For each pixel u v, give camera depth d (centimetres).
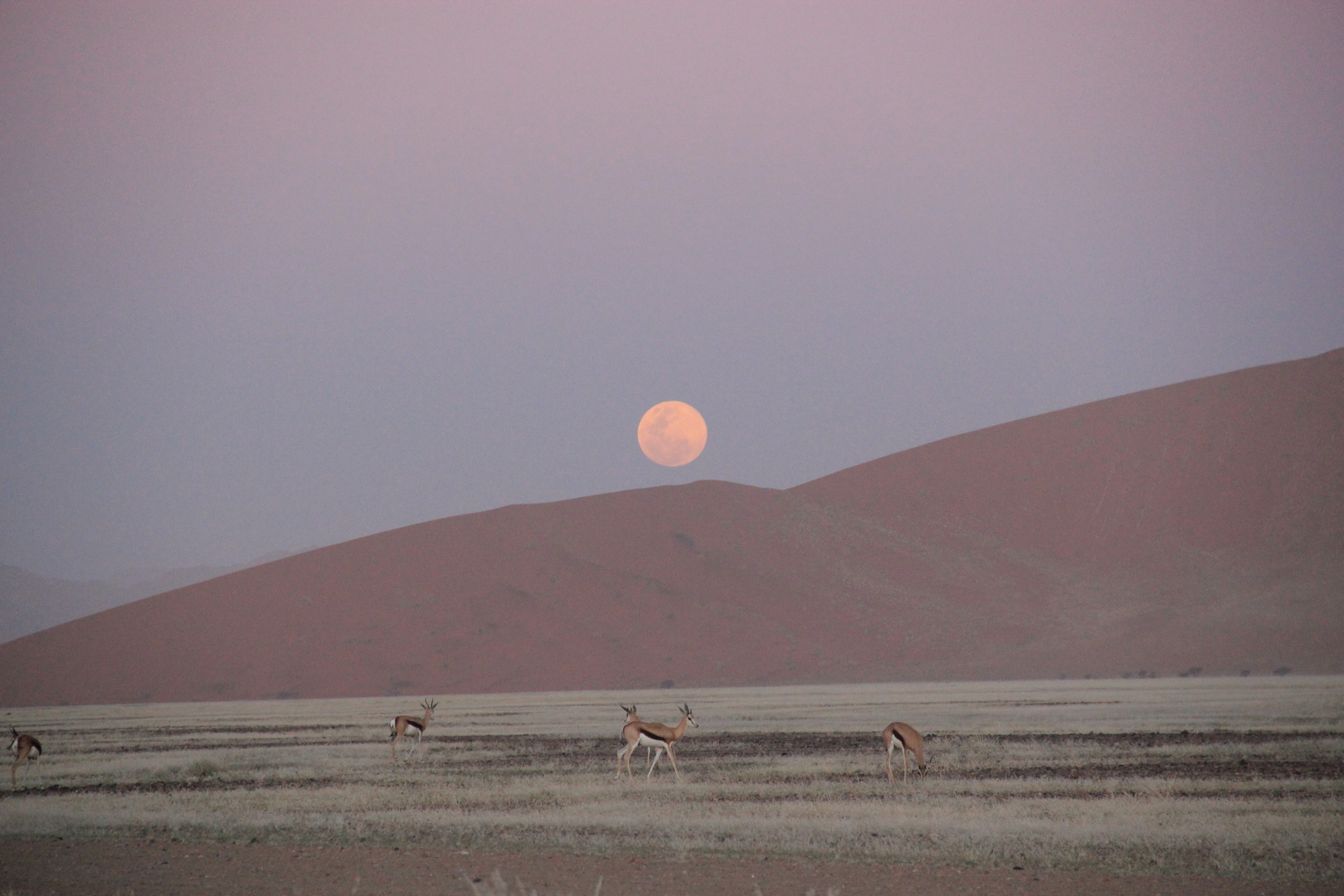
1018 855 5397
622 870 5238
